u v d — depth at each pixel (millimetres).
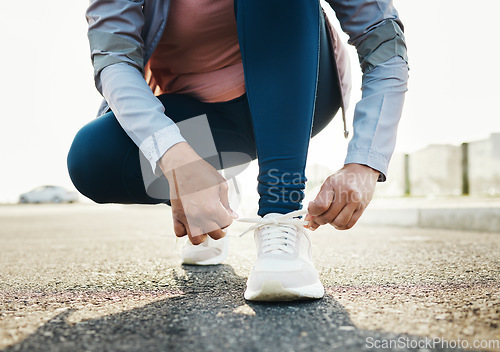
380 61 1091
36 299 1178
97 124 1279
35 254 2338
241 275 1512
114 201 1407
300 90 1050
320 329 852
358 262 1771
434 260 1793
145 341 804
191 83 1408
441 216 3908
